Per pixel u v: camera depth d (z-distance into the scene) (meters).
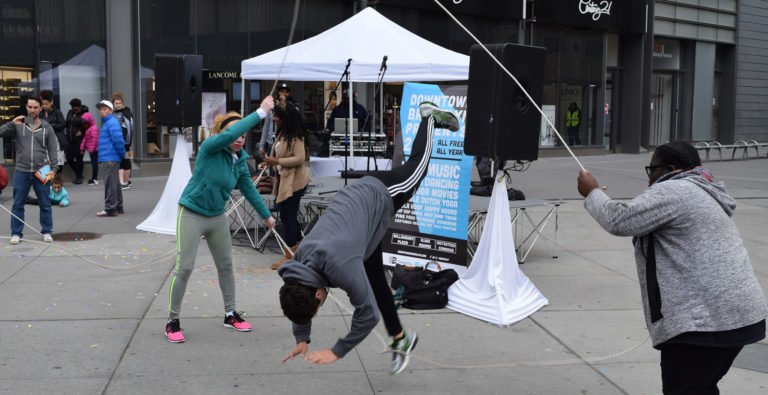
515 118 6.07
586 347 5.31
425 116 4.77
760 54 28.91
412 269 6.58
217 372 4.69
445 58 9.45
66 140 13.47
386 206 3.93
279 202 7.43
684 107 26.86
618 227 3.35
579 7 21.69
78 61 14.04
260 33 16.38
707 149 22.08
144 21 14.65
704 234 3.24
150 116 15.01
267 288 6.76
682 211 3.25
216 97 15.79
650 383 4.62
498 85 5.93
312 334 5.48
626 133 24.44
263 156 8.38
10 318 5.71
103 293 6.48
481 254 6.21
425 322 5.89
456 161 7.04
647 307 3.40
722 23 27.00
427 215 7.23
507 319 5.78
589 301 6.54
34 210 10.88
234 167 5.34
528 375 4.75
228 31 15.84
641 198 3.34
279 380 4.58
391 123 18.23
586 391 4.49
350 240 3.53
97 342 5.20
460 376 4.71
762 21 28.72
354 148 11.84
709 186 3.35
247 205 11.23
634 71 24.12
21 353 4.95
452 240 7.05
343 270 3.41
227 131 5.04
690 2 25.67
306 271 3.40
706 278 3.20
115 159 10.44
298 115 7.40
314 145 16.91
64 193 11.26
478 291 6.12
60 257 7.86
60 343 5.17
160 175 15.16
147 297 6.38
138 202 11.77
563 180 15.85
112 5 14.34
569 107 22.41
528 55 6.07
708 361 3.26
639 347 5.30
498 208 6.14
